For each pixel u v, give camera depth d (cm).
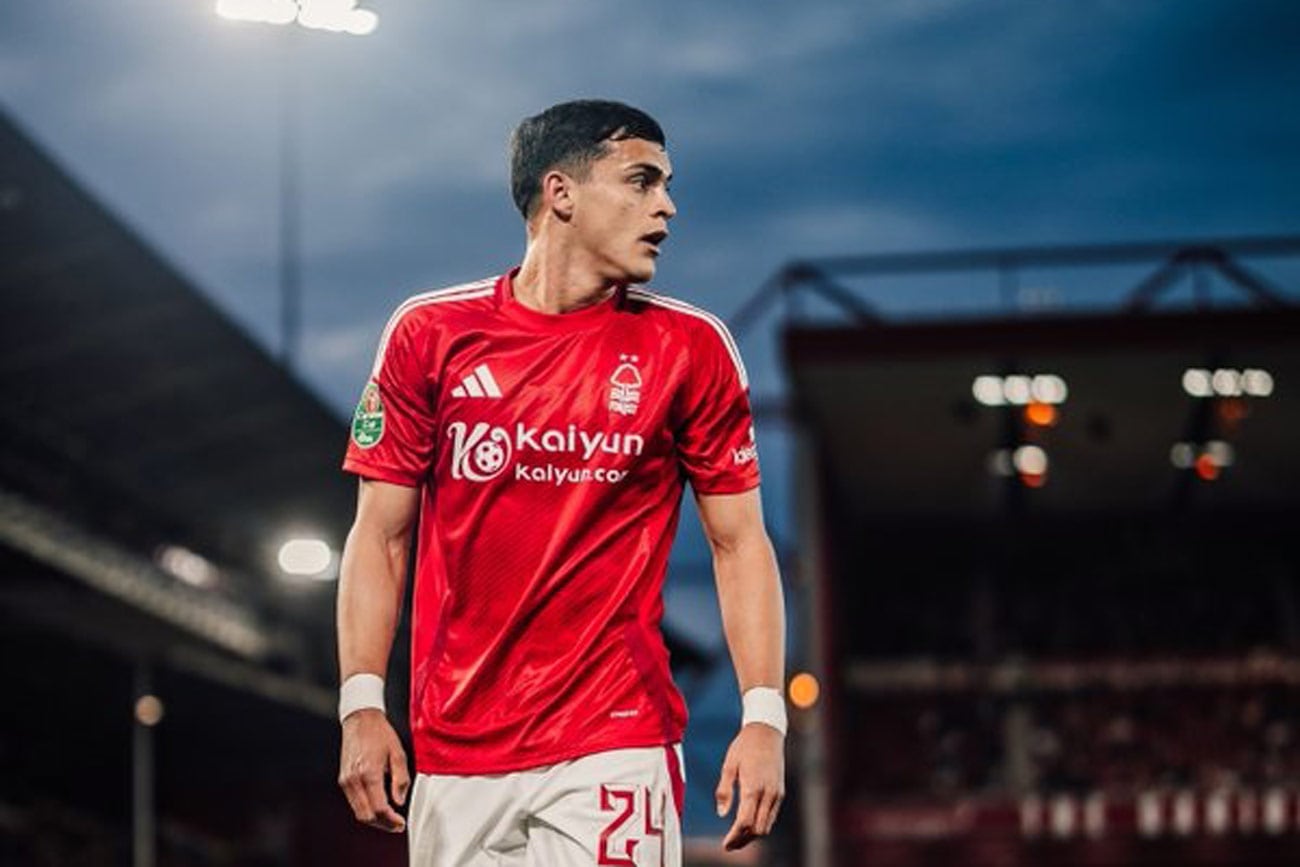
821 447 4700
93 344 3341
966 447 4916
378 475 662
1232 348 4262
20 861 3966
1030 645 5447
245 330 3447
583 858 631
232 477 4038
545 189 656
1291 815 4700
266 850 5038
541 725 637
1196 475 5169
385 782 641
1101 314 4281
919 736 5262
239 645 4409
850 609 5494
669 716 649
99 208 2947
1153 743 5156
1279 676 5294
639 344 653
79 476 3684
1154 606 5516
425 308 660
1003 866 4734
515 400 646
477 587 645
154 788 4962
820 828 4241
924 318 4316
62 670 4409
